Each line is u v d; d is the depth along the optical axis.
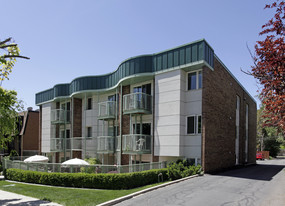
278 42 5.10
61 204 9.31
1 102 11.55
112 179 12.41
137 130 18.67
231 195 9.76
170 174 14.32
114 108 20.44
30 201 9.91
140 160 17.38
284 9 5.10
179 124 15.48
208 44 15.69
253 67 6.39
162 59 16.67
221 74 18.28
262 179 13.48
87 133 24.14
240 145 22.73
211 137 15.87
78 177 13.14
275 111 5.09
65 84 25.06
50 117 26.78
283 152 62.06
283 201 8.83
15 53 9.25
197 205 8.53
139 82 18.92
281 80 5.16
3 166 20.89
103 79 21.56
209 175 14.61
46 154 28.11
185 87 16.28
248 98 26.89
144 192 10.91
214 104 16.59
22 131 32.03
